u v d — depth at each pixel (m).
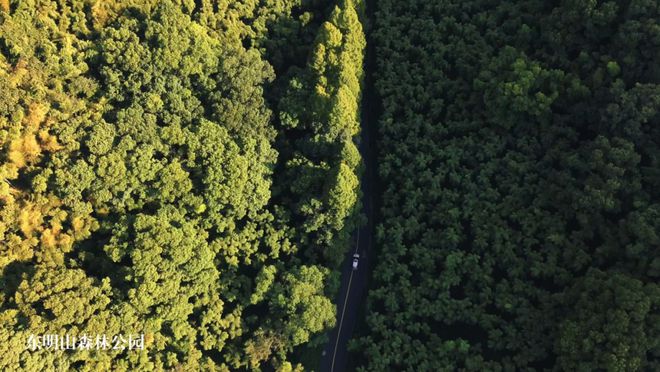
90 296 58.56
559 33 70.00
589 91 67.31
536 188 67.44
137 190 65.00
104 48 68.50
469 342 64.94
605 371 54.19
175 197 65.62
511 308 62.56
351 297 71.19
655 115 62.16
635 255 58.53
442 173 70.75
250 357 63.84
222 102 70.25
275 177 72.75
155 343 61.53
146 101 67.81
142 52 68.56
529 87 68.69
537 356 59.66
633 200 61.75
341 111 69.00
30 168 62.28
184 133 66.81
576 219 64.44
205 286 64.31
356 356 67.50
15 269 60.16
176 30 70.00
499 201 68.62
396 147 72.81
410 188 70.75
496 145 70.94
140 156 63.91
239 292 67.19
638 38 64.50
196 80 71.25
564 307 60.12
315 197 67.44
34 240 60.62
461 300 64.94
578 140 68.38
